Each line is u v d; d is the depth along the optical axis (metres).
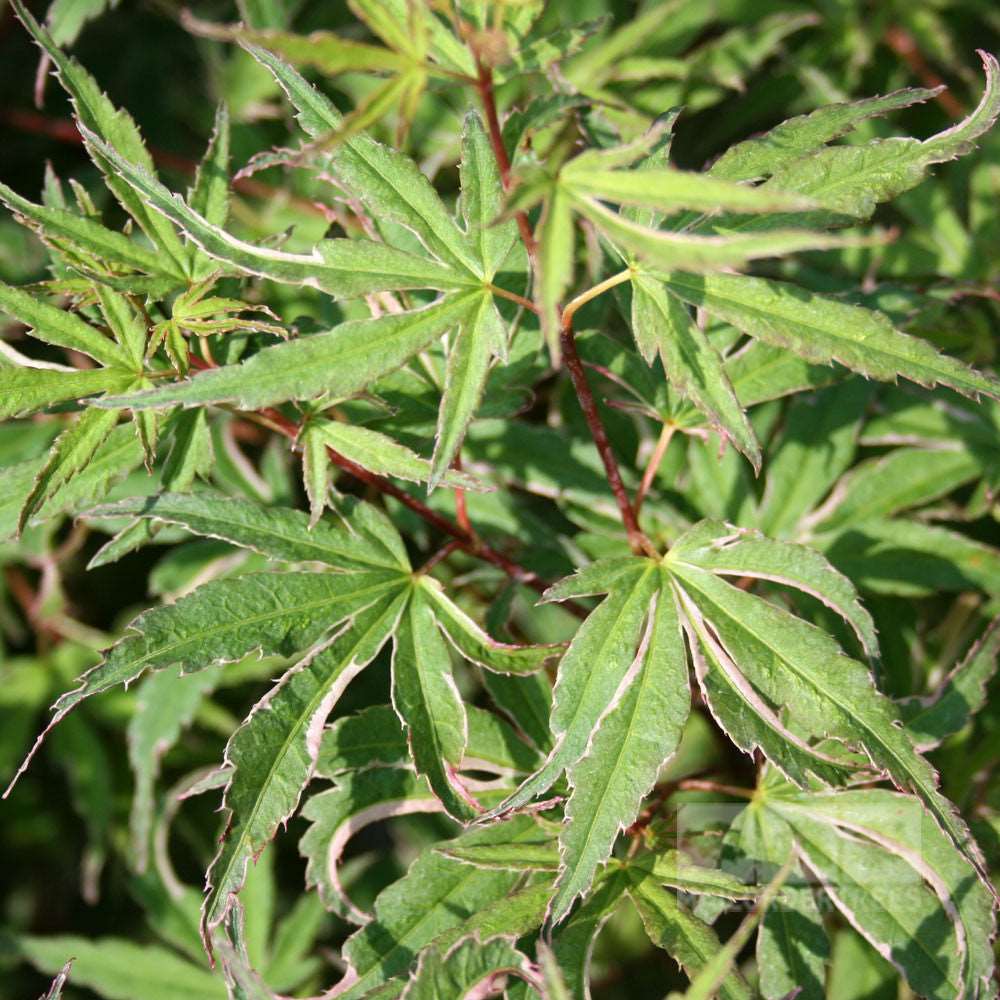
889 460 0.49
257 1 0.53
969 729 0.48
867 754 0.42
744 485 0.49
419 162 0.53
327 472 0.44
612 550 0.48
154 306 0.46
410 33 0.40
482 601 0.50
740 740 0.42
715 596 0.43
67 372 0.44
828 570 0.43
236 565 0.51
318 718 0.43
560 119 0.47
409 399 0.46
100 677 0.42
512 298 0.43
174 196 0.43
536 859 0.43
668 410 0.46
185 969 0.51
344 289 0.42
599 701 0.42
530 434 0.49
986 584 0.48
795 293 0.43
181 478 0.44
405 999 0.42
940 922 0.44
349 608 0.44
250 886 0.50
